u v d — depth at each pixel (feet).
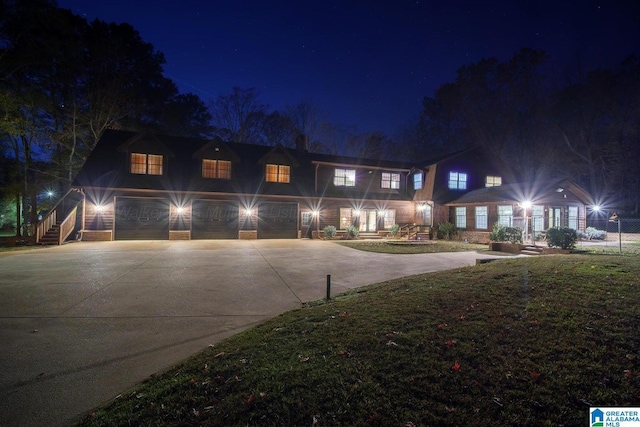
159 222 65.26
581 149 102.37
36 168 77.82
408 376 11.01
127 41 89.92
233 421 9.29
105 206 62.18
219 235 68.80
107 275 31.24
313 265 37.65
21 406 10.48
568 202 65.72
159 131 97.50
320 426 8.97
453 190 79.51
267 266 36.86
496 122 116.06
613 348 11.89
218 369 12.28
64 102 80.69
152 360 13.84
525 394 9.97
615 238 66.85
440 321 15.05
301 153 84.58
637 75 90.89
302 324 16.63
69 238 61.52
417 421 9.05
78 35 79.10
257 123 131.13
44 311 20.29
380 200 80.59
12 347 14.99
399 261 40.65
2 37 63.52
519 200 60.13
